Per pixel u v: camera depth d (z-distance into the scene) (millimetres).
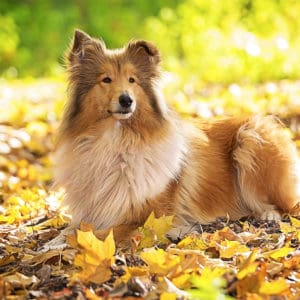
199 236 9328
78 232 7551
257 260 7859
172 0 38688
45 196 12469
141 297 6773
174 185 9953
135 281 6926
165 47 33344
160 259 7562
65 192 10031
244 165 10820
